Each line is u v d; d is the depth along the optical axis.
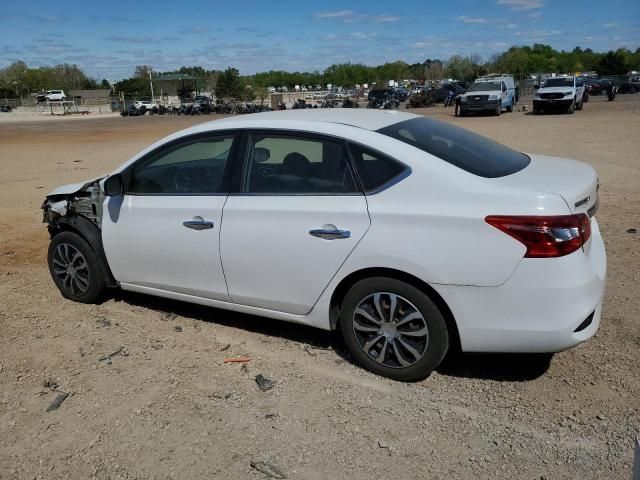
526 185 3.53
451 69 106.06
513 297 3.42
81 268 5.29
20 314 5.20
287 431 3.41
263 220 4.11
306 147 4.04
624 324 4.57
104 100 94.38
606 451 3.15
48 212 5.38
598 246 3.90
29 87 120.56
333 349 4.39
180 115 59.72
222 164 4.40
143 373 4.11
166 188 4.67
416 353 3.77
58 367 4.24
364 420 3.49
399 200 3.67
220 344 4.53
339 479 3.01
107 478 3.08
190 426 3.48
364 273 3.85
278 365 4.17
